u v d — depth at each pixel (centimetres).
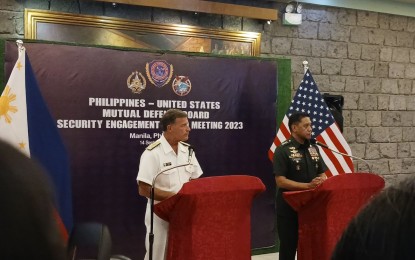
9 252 37
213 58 423
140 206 392
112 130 384
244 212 230
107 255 70
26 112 232
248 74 438
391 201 49
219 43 459
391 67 562
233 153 432
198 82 416
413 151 577
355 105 541
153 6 419
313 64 512
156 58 399
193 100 414
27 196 38
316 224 257
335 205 252
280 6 491
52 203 41
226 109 428
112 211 383
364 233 49
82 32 404
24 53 237
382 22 554
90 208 376
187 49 445
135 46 424
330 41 521
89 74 376
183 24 444
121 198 386
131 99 390
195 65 415
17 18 386
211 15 457
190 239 218
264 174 445
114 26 414
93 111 377
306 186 293
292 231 315
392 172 566
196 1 434
